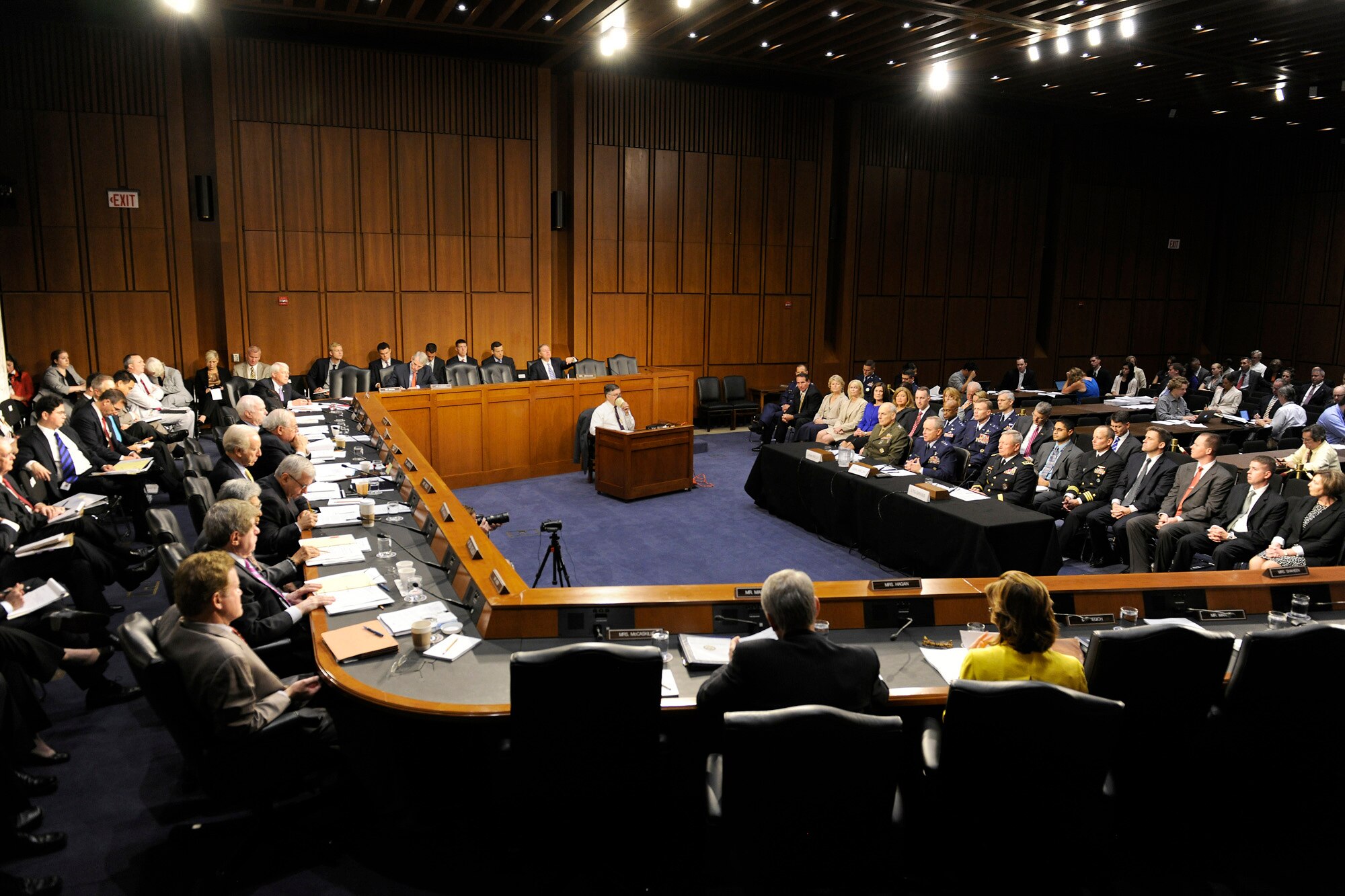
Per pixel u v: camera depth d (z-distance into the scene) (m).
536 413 9.48
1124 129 15.76
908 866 3.05
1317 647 3.03
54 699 4.26
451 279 11.68
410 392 8.47
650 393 10.36
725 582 6.37
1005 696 2.51
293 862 3.06
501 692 3.01
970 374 12.51
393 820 3.27
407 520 4.94
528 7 9.42
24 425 8.23
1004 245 15.12
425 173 11.32
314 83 10.63
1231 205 17.08
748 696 2.73
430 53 11.13
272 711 2.94
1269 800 3.46
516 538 7.34
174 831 3.19
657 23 9.52
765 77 12.76
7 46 9.41
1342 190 15.58
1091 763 2.54
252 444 5.04
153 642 2.87
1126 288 16.44
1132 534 6.44
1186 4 8.63
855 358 14.34
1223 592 3.97
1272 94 12.72
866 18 9.38
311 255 10.94
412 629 3.28
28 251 9.80
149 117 10.08
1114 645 2.90
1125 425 7.11
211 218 10.46
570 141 12.08
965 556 5.94
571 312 12.45
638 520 7.96
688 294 13.03
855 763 2.38
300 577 4.14
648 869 3.05
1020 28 9.47
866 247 14.06
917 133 14.09
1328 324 15.94
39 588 4.07
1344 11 8.69
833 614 3.67
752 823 2.45
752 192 13.16
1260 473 5.94
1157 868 3.11
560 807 2.77
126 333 10.34
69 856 3.09
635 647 2.63
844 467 7.41
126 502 7.10
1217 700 3.25
